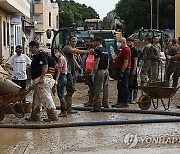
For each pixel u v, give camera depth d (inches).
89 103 589.6
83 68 680.4
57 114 493.4
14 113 500.7
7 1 1114.7
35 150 361.7
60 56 515.8
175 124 474.9
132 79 610.9
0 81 474.0
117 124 475.5
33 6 2513.5
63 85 518.6
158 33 1467.8
